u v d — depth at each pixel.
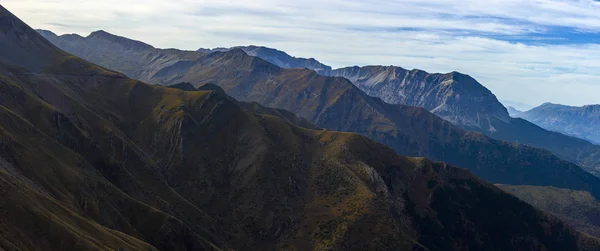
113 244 151.38
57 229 138.00
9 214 131.88
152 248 171.25
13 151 178.12
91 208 183.38
